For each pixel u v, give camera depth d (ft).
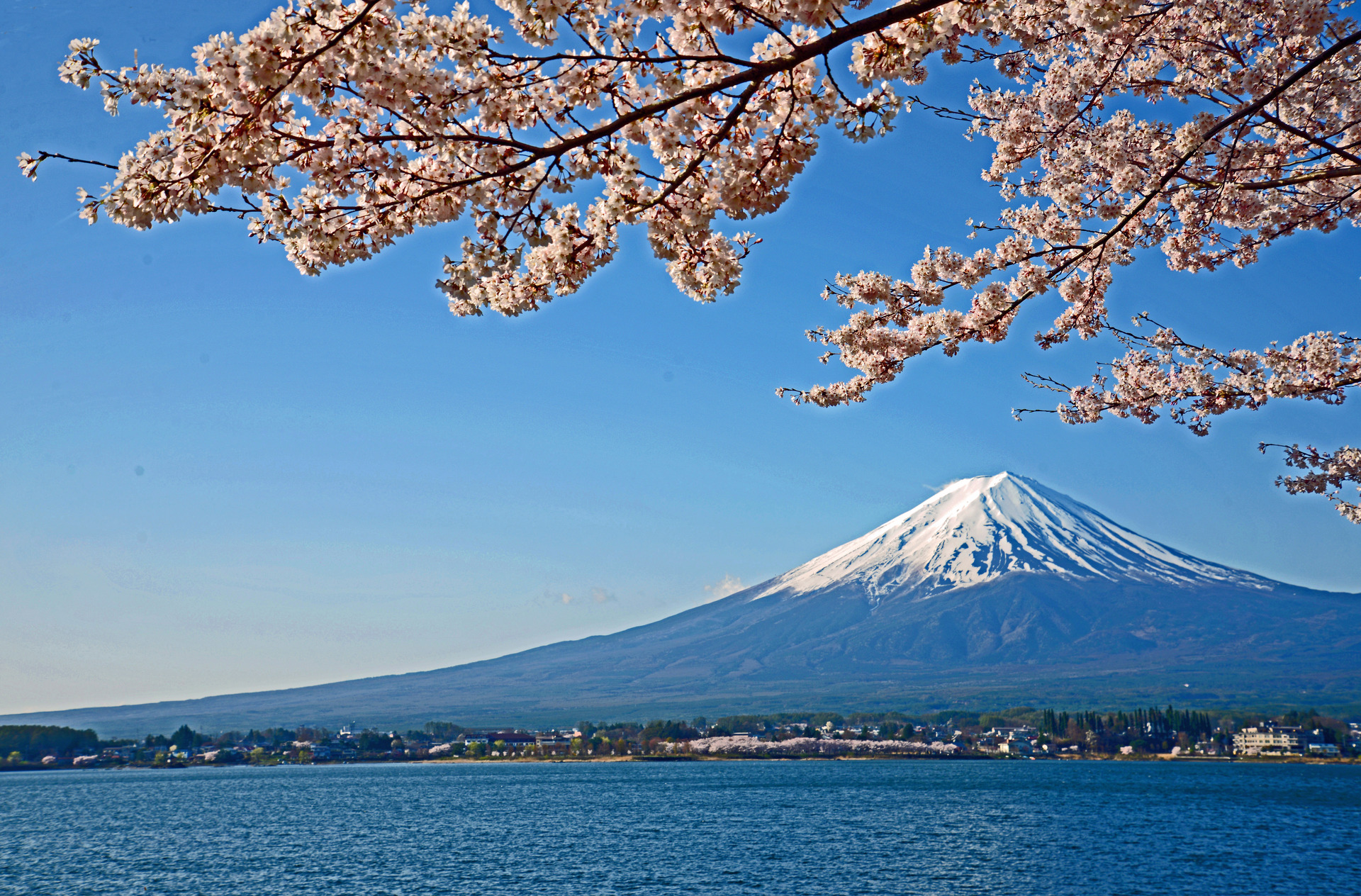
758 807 339.16
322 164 16.74
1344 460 35.01
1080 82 32.71
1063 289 33.86
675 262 19.88
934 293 30.17
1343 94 30.30
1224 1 30.42
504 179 17.93
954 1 16.35
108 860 215.92
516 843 233.96
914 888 158.40
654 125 18.28
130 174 15.61
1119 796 376.27
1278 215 33.04
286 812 356.79
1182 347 34.14
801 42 17.40
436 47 16.25
